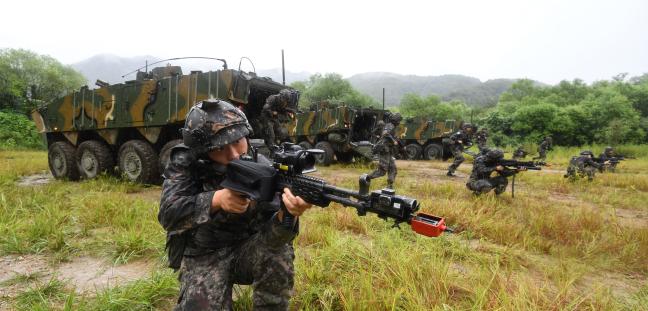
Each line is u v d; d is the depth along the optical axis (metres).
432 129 20.12
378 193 1.52
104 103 8.20
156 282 2.86
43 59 31.27
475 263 3.57
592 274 3.67
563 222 5.04
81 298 2.78
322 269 3.15
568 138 28.88
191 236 2.00
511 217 5.29
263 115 7.34
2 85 27.30
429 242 4.07
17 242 3.78
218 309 1.90
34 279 3.18
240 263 2.03
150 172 7.54
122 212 4.87
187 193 1.88
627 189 9.70
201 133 1.80
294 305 2.71
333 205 5.58
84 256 3.70
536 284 3.19
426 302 2.65
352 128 14.08
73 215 4.82
